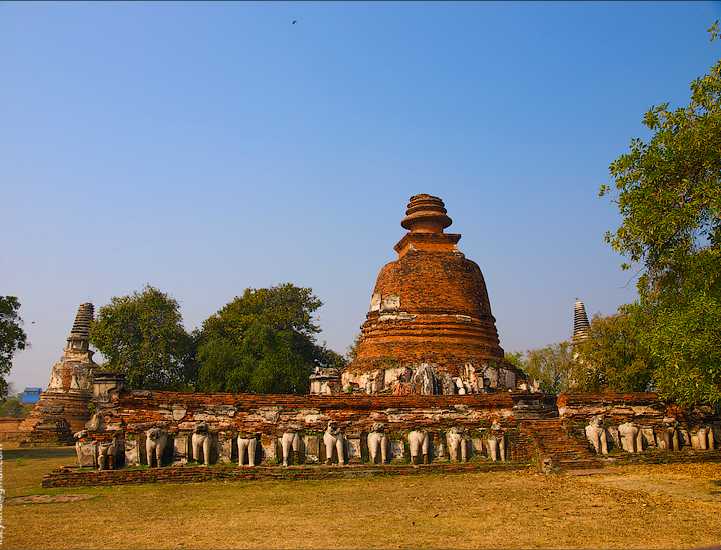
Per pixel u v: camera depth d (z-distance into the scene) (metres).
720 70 15.09
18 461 25.45
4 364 30.45
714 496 13.70
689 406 21.56
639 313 17.41
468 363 27.81
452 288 30.55
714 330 13.81
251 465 18.47
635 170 15.59
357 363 28.95
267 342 43.06
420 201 33.44
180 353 45.62
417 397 20.66
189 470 17.64
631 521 11.00
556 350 53.28
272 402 19.67
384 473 18.62
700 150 14.62
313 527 10.77
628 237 15.84
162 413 18.84
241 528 10.74
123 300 45.16
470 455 20.27
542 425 20.70
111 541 9.79
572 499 13.46
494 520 11.23
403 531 10.34
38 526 11.05
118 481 16.98
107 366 43.56
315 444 19.42
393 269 31.48
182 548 9.27
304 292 52.34
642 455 20.47
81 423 45.72
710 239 15.06
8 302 30.78
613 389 29.52
